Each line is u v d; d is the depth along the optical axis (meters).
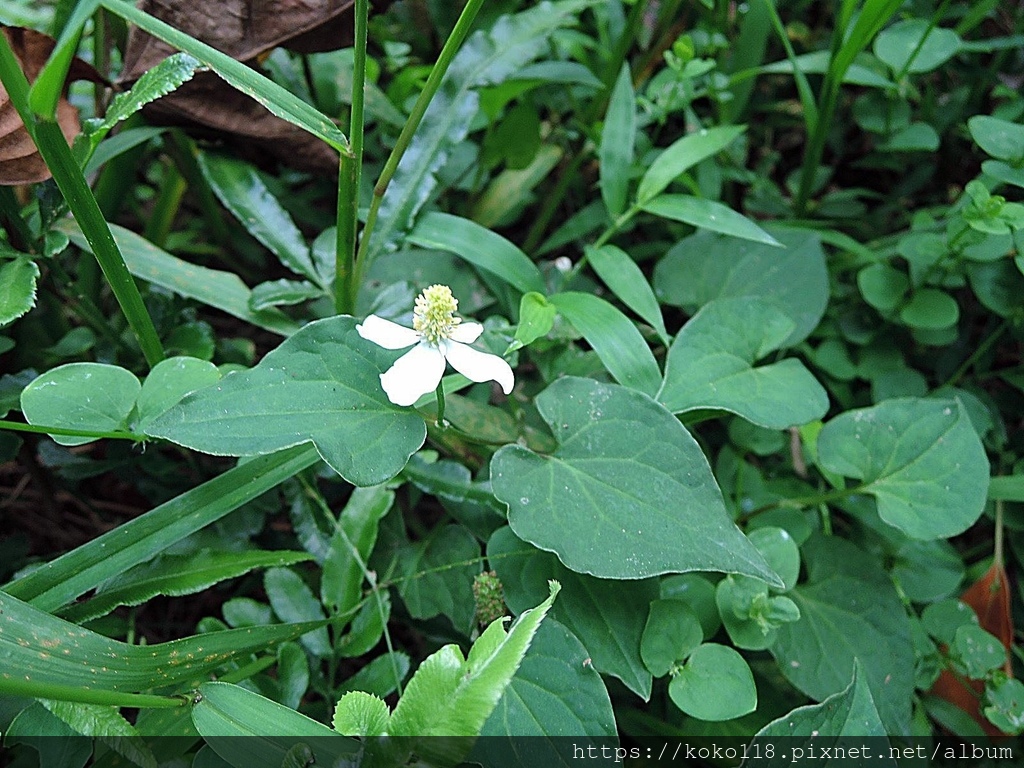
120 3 0.15
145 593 0.17
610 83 0.29
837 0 0.34
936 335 0.27
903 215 0.32
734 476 0.25
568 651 0.16
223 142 0.25
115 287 0.18
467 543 0.21
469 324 0.16
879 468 0.21
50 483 0.25
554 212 0.32
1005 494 0.24
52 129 0.15
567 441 0.18
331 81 0.29
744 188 0.32
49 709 0.15
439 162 0.24
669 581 0.21
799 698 0.22
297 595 0.20
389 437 0.16
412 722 0.13
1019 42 0.29
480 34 0.25
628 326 0.21
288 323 0.23
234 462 0.24
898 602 0.21
